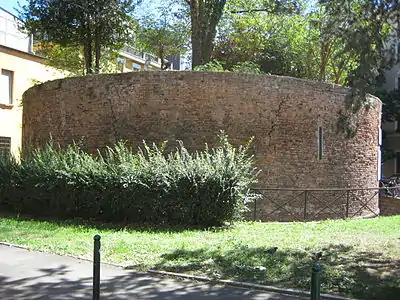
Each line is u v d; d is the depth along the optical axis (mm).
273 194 14516
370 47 9938
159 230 11180
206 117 14398
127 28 20766
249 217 14141
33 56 27344
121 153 13070
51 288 6434
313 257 8242
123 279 6895
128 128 14852
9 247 9047
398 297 6051
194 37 20031
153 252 8484
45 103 16828
